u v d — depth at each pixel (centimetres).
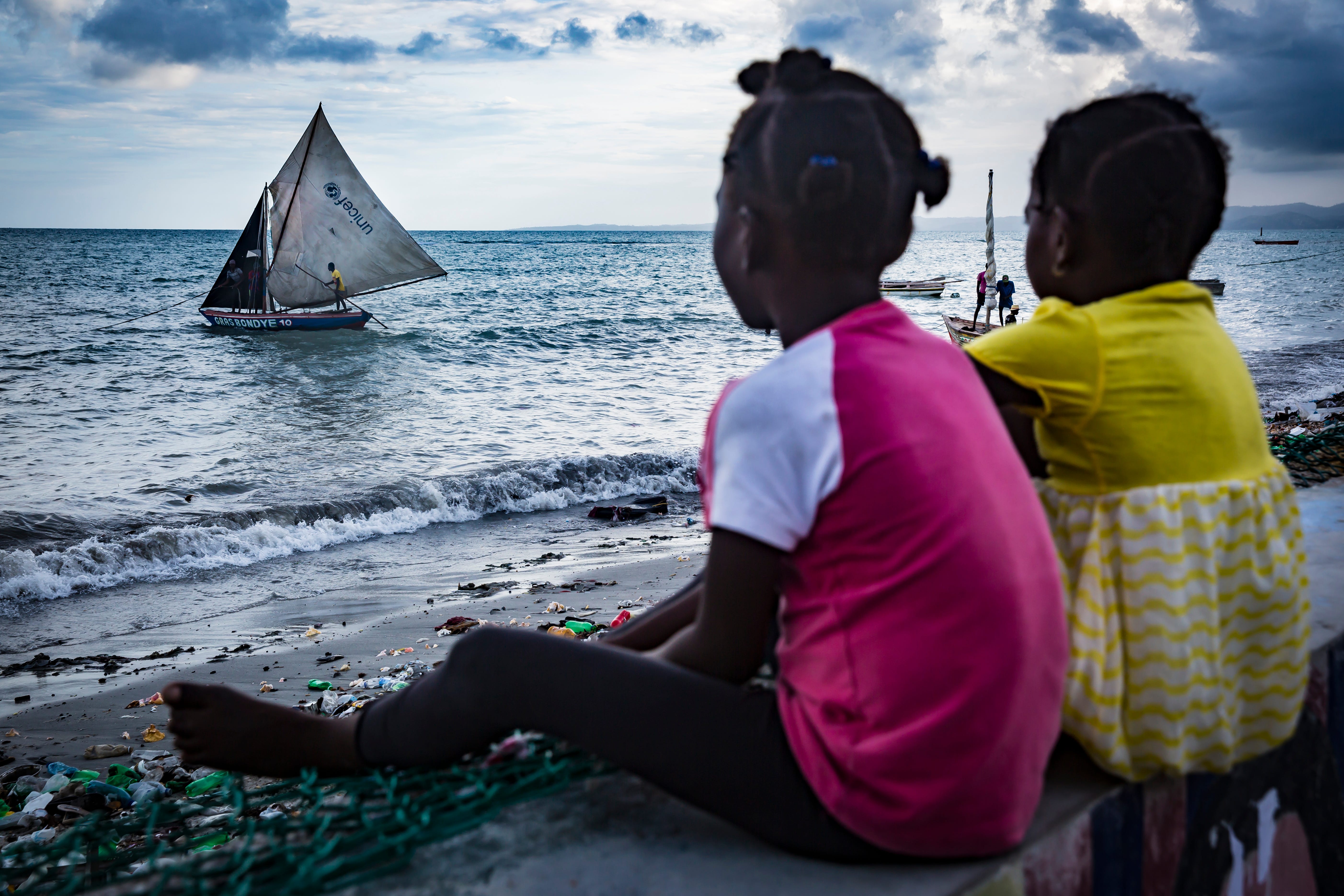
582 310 4447
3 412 2005
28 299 4816
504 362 2802
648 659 130
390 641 732
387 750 146
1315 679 178
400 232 3472
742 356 2931
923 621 112
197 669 685
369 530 1138
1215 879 159
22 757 536
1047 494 153
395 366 2727
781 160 122
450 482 1273
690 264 9594
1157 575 139
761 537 115
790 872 123
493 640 136
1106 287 149
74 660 721
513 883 121
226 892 120
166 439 1725
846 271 125
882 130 123
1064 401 143
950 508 112
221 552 1051
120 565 991
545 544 1064
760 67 137
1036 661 118
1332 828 182
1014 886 123
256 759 153
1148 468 141
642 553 1000
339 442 1684
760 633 123
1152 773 144
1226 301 4822
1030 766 121
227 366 2736
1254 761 164
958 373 125
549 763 152
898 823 118
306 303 3456
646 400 2127
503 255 11719
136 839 240
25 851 147
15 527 1109
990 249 2392
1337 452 328
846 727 119
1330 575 217
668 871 123
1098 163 144
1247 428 148
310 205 3388
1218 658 142
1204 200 145
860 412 113
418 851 129
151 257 9412
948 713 112
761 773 124
